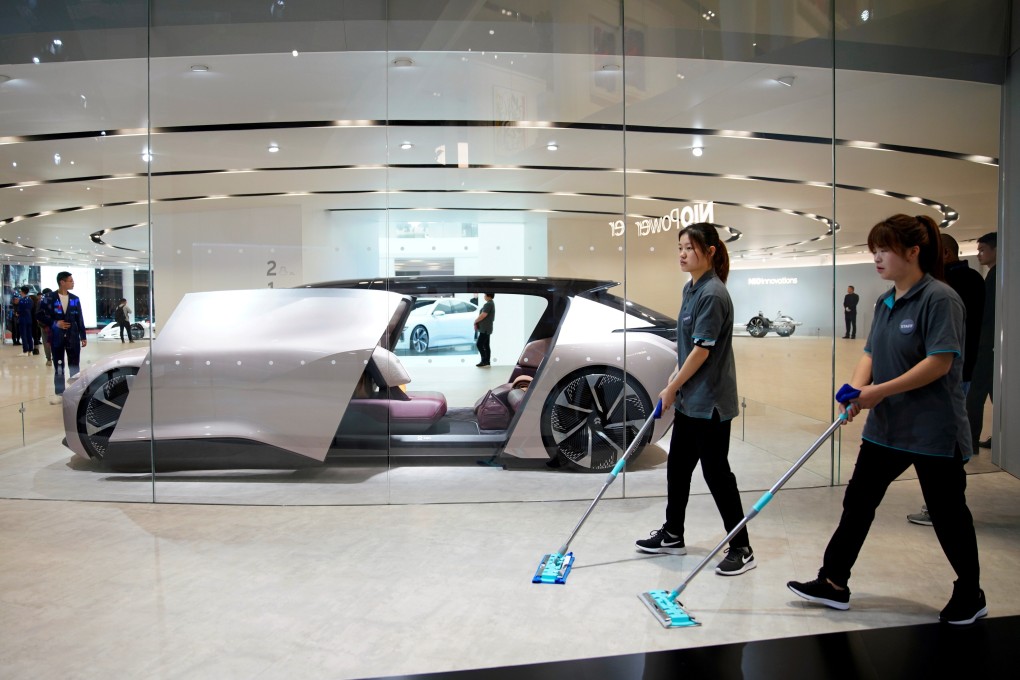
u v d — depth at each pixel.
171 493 3.24
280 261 3.27
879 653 1.78
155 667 1.72
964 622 1.93
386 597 2.14
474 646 1.82
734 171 3.36
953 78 3.52
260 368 3.23
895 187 3.46
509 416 3.28
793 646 1.82
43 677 1.67
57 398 3.28
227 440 3.24
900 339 1.96
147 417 3.25
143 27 3.30
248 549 2.58
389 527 2.84
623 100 3.31
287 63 3.31
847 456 3.44
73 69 3.29
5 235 3.31
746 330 3.30
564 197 3.29
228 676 1.67
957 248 3.40
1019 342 3.51
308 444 3.25
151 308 3.26
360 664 1.73
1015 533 2.70
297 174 3.28
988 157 3.51
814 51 3.36
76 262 3.29
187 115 3.31
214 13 3.30
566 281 3.31
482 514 3.01
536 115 3.30
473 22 3.29
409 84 3.31
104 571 2.37
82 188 3.30
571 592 2.18
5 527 2.85
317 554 2.53
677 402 2.46
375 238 3.28
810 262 3.35
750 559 2.37
